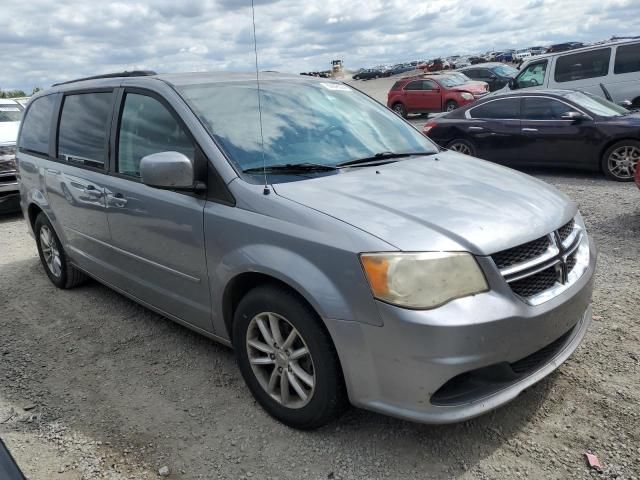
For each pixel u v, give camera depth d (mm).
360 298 2453
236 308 3115
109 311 4688
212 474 2674
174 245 3359
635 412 2893
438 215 2662
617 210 6828
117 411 3238
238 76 3924
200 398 3309
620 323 3855
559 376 3256
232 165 3088
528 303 2561
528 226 2697
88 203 4164
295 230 2686
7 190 8422
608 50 12133
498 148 10078
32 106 5449
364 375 2520
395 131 4035
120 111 3922
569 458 2615
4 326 4562
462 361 2375
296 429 2934
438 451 2717
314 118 3711
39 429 3104
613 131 8688
